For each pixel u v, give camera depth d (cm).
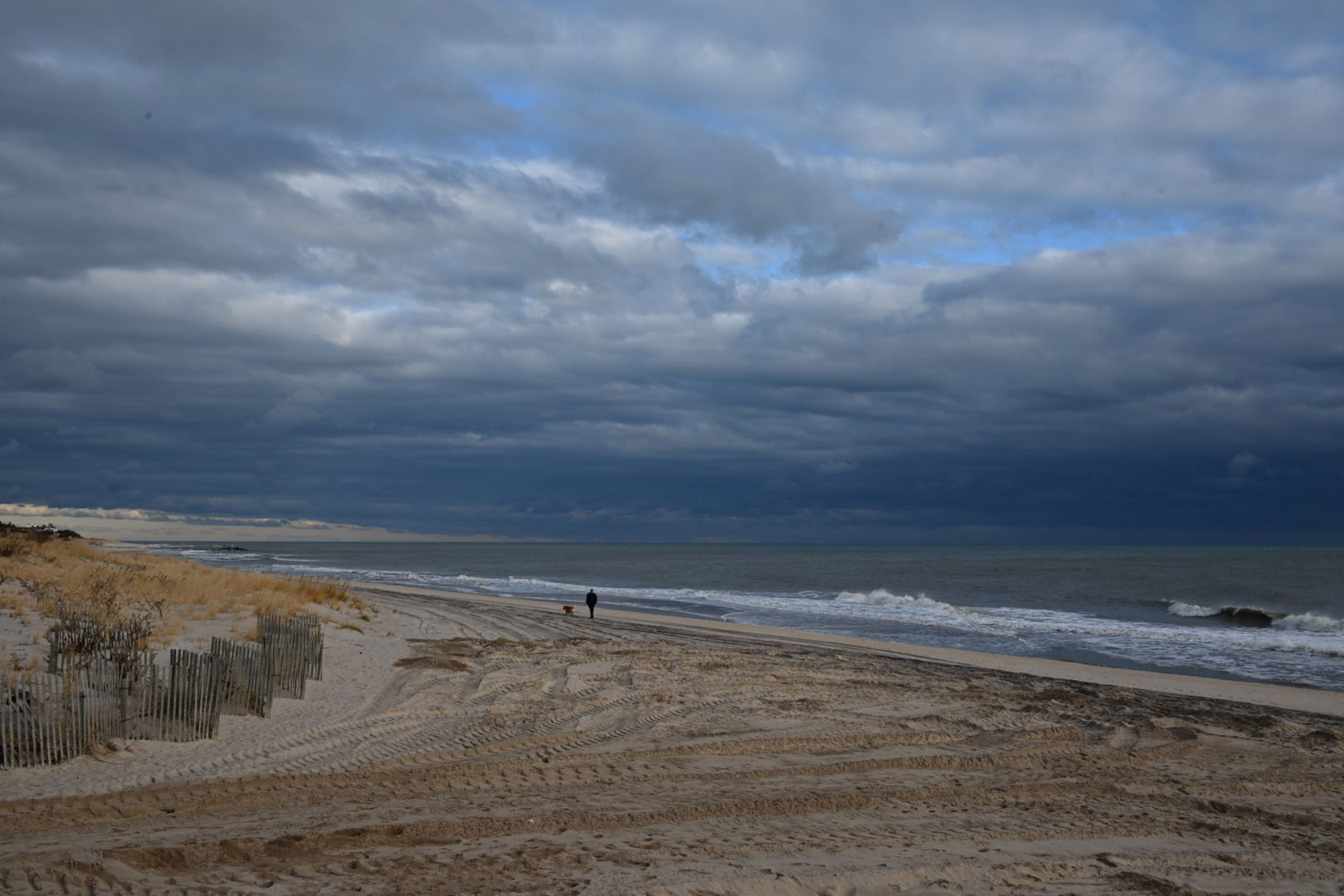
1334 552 16062
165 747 1013
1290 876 688
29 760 906
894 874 655
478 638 2339
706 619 3466
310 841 722
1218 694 1859
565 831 768
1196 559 11294
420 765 1010
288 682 1377
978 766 1091
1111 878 672
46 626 1617
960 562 11181
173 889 598
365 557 13988
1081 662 2441
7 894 573
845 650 2453
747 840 746
